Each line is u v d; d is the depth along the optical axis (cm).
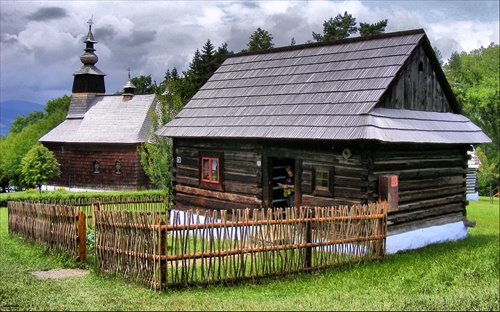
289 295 1158
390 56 1809
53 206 1647
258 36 6281
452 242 1917
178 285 1189
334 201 1675
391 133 1590
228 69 2370
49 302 1017
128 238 1248
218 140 2028
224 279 1236
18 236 1934
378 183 1620
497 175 5956
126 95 5353
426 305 1054
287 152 1797
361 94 1708
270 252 1305
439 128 1844
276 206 1905
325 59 2009
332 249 1424
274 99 1944
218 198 2042
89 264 1476
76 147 5272
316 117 1714
